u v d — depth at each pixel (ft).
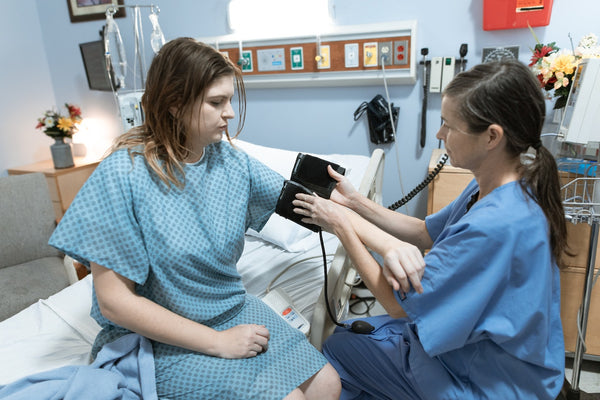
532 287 2.85
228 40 7.27
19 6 8.74
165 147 3.14
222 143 3.72
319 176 4.11
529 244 2.81
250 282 4.74
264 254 5.35
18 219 6.44
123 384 3.11
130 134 3.30
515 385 3.12
